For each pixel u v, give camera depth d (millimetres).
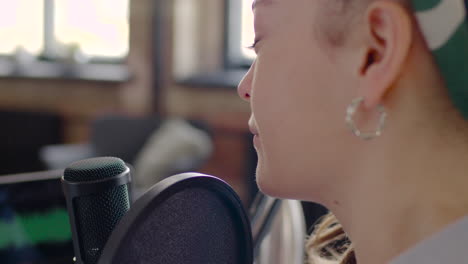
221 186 641
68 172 638
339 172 579
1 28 6750
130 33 5922
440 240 513
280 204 1205
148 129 4691
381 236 556
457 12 495
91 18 6426
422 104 531
